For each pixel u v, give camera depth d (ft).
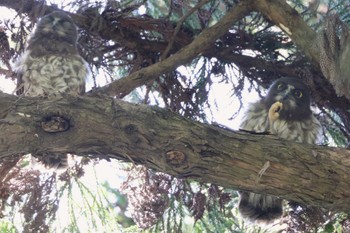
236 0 26.96
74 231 27.27
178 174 20.39
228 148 20.34
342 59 23.56
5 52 26.91
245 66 27.84
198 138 20.15
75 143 19.90
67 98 19.89
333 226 26.94
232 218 30.53
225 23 25.41
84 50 28.35
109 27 27.30
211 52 27.45
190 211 26.89
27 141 19.60
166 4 28.86
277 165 20.44
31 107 19.61
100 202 28.17
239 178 20.48
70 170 27.20
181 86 27.30
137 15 28.14
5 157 20.48
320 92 27.73
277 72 28.12
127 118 19.99
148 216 26.25
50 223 26.23
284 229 28.32
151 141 19.98
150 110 20.34
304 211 25.86
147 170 26.00
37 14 26.71
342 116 27.84
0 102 19.61
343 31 23.61
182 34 27.63
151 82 25.91
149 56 27.94
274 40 27.53
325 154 20.85
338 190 20.62
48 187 26.03
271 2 25.08
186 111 27.35
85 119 19.71
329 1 27.25
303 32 24.88
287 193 20.74
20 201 26.00
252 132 21.02
